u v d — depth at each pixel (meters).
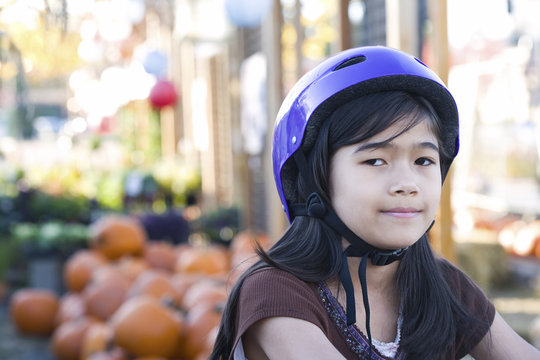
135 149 14.88
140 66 10.91
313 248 1.20
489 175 6.38
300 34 5.27
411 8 2.90
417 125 1.14
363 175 1.13
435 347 1.21
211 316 3.63
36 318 5.30
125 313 3.68
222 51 8.57
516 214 6.24
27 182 8.72
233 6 4.85
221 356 1.28
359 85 1.14
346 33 4.08
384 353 1.19
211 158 9.47
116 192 9.96
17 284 6.94
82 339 4.36
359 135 1.12
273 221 5.50
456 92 6.29
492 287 5.29
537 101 5.25
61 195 7.92
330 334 1.17
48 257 6.63
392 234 1.12
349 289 1.16
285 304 1.12
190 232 7.22
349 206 1.14
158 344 3.59
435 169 1.16
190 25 7.38
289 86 6.05
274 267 1.19
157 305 3.73
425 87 1.15
